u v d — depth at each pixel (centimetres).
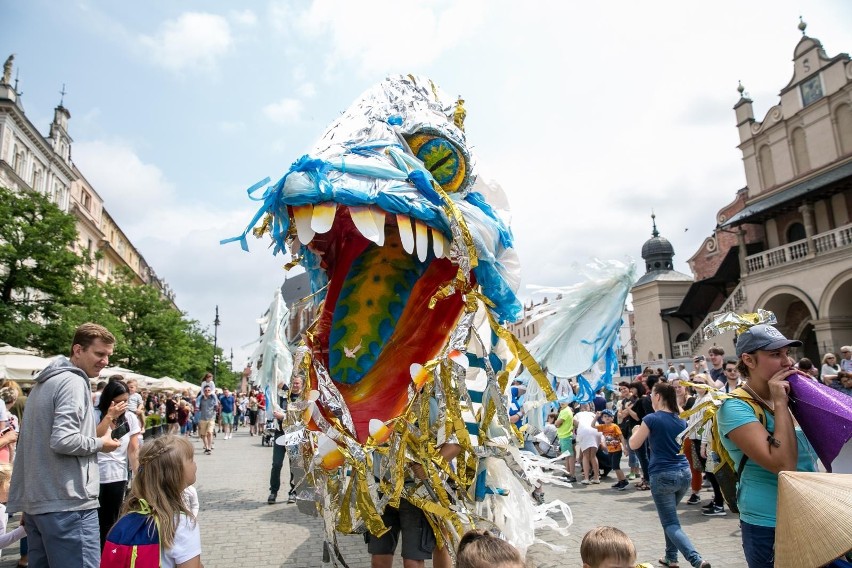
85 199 4559
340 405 290
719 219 3181
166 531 220
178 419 1744
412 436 282
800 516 196
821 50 2362
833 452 220
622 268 524
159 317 3291
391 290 326
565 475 939
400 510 313
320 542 545
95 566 297
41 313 2108
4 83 3100
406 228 272
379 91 358
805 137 2409
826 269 2025
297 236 298
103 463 428
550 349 529
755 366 249
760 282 2292
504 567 183
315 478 300
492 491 340
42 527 283
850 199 2158
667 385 462
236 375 8256
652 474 451
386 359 318
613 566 210
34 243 2030
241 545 538
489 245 316
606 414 884
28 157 3369
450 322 319
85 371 317
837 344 1989
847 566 196
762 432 236
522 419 515
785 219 2453
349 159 287
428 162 334
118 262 5575
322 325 324
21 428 297
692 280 3272
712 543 522
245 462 1207
